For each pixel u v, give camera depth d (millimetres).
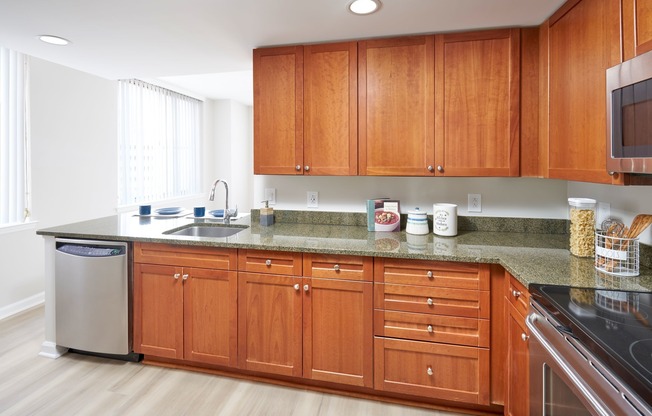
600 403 931
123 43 2404
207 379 2271
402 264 1935
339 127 2332
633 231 1536
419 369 1948
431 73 2199
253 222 2820
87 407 2002
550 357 1260
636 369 827
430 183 2545
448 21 2049
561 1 1805
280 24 2107
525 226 2426
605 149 1430
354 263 1996
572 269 1607
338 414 1958
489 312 1843
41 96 3508
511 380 1729
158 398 2084
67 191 3795
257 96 2445
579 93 1641
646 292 1323
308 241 2170
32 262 3482
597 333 1014
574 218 1844
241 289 2164
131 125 4754
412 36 2217
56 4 1894
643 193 1646
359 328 2012
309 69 2361
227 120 6562
